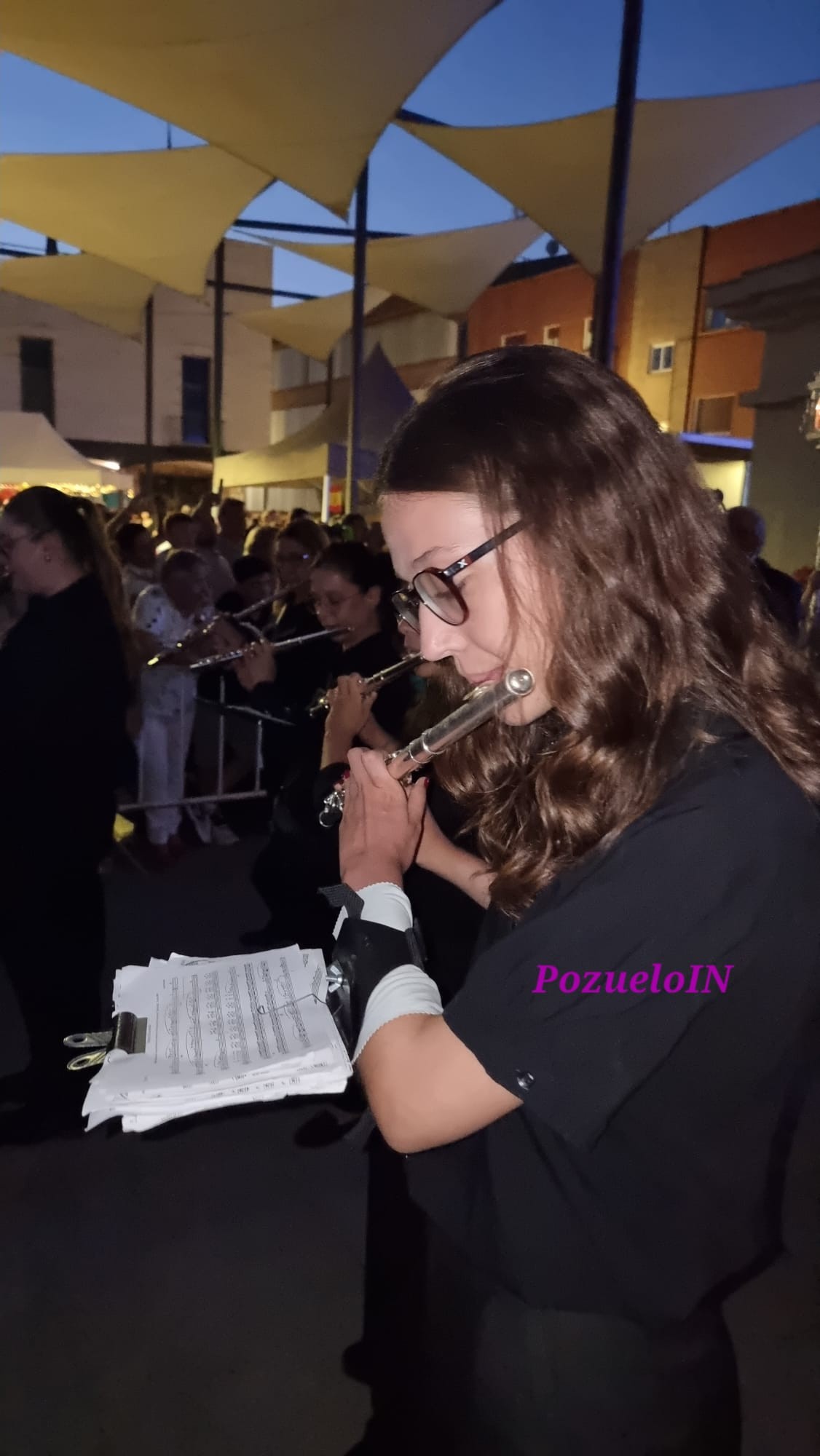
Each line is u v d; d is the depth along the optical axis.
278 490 23.72
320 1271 2.00
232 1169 2.30
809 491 6.95
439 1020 0.73
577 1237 0.75
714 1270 0.76
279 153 8.50
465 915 1.29
